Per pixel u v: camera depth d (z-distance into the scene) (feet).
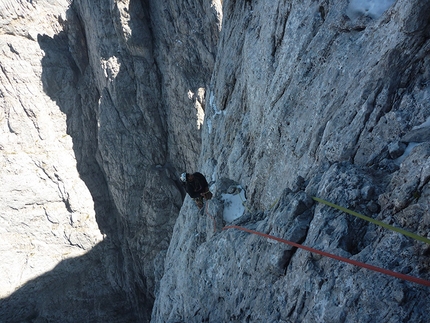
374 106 16.94
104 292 101.65
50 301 99.60
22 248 99.55
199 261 29.50
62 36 105.19
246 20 37.88
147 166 99.45
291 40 24.13
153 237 98.22
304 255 15.71
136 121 96.94
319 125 20.30
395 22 16.14
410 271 11.76
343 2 19.92
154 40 94.12
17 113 98.22
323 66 21.11
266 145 27.25
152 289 100.07
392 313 11.43
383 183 15.02
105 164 101.45
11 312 96.73
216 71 49.19
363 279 12.69
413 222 12.35
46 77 101.50
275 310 16.80
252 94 32.37
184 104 89.76
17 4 96.17
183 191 99.45
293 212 17.58
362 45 18.29
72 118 104.42
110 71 93.81
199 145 91.09
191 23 86.28
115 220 107.55
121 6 88.38
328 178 16.83
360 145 17.16
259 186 28.91
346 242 14.33
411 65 15.89
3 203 97.25
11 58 97.25
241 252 22.93
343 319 12.72
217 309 24.40
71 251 103.45
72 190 103.24
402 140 15.51
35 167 100.07
